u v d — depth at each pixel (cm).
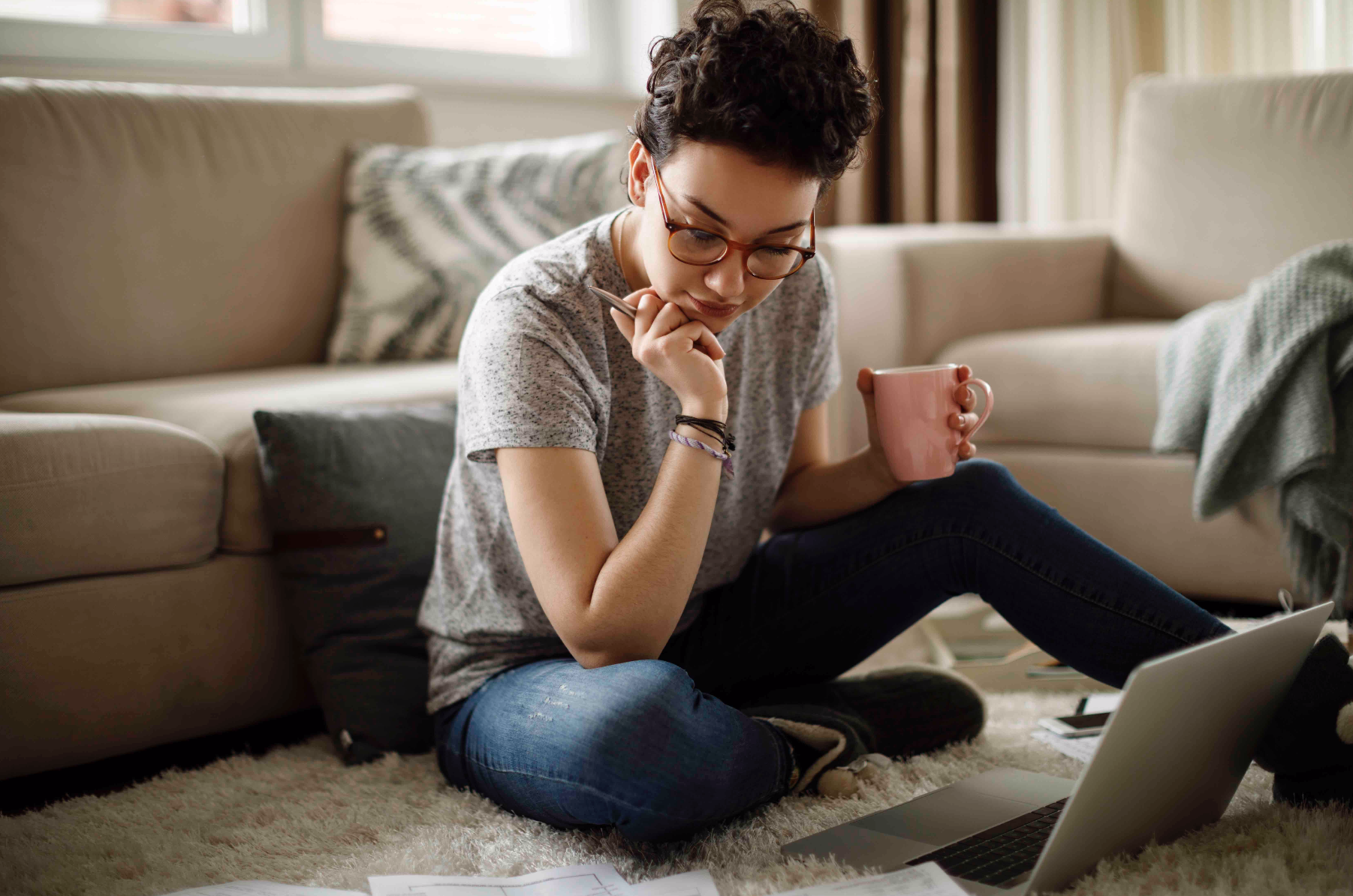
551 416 108
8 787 141
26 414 144
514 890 97
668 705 101
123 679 139
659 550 104
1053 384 217
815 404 137
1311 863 97
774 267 99
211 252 215
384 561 148
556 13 346
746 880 98
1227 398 189
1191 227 263
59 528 134
